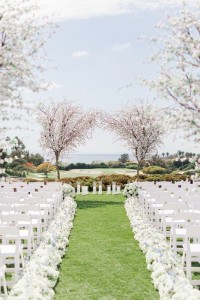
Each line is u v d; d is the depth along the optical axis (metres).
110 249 10.95
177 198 11.52
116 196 25.36
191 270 7.90
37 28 9.59
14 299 5.59
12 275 7.93
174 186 17.16
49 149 28.41
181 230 9.98
